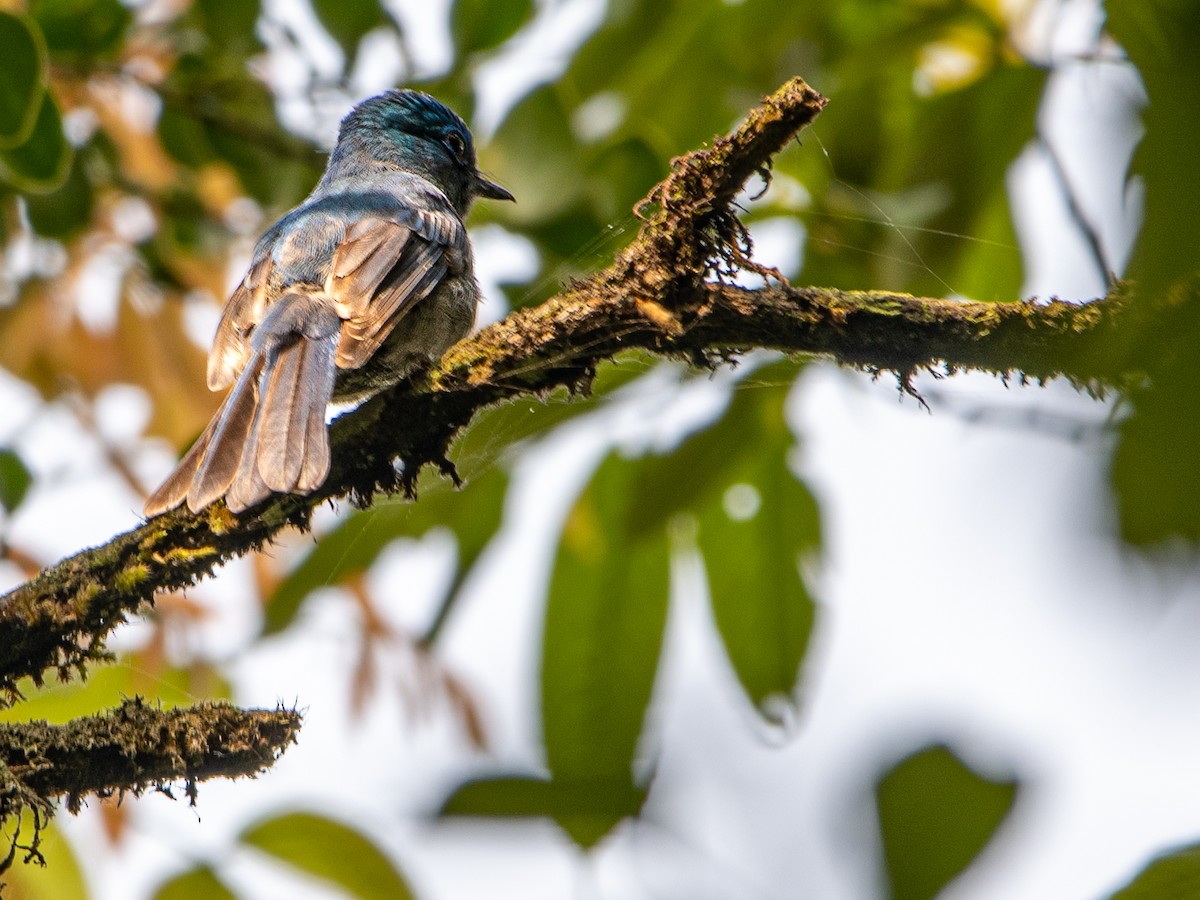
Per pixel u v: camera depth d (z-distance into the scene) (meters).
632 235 10.35
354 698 11.34
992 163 9.34
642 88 10.64
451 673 11.51
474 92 11.62
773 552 9.41
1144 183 1.86
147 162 12.27
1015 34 9.20
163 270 12.39
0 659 6.50
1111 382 2.45
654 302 6.30
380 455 7.03
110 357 12.46
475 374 6.75
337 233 9.39
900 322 6.56
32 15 10.62
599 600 9.09
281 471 6.61
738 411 9.05
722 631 9.34
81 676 6.64
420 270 9.22
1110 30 2.46
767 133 5.99
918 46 9.36
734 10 10.38
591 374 6.85
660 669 9.01
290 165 11.85
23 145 8.55
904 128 9.87
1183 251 1.81
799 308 6.60
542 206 10.20
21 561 11.58
